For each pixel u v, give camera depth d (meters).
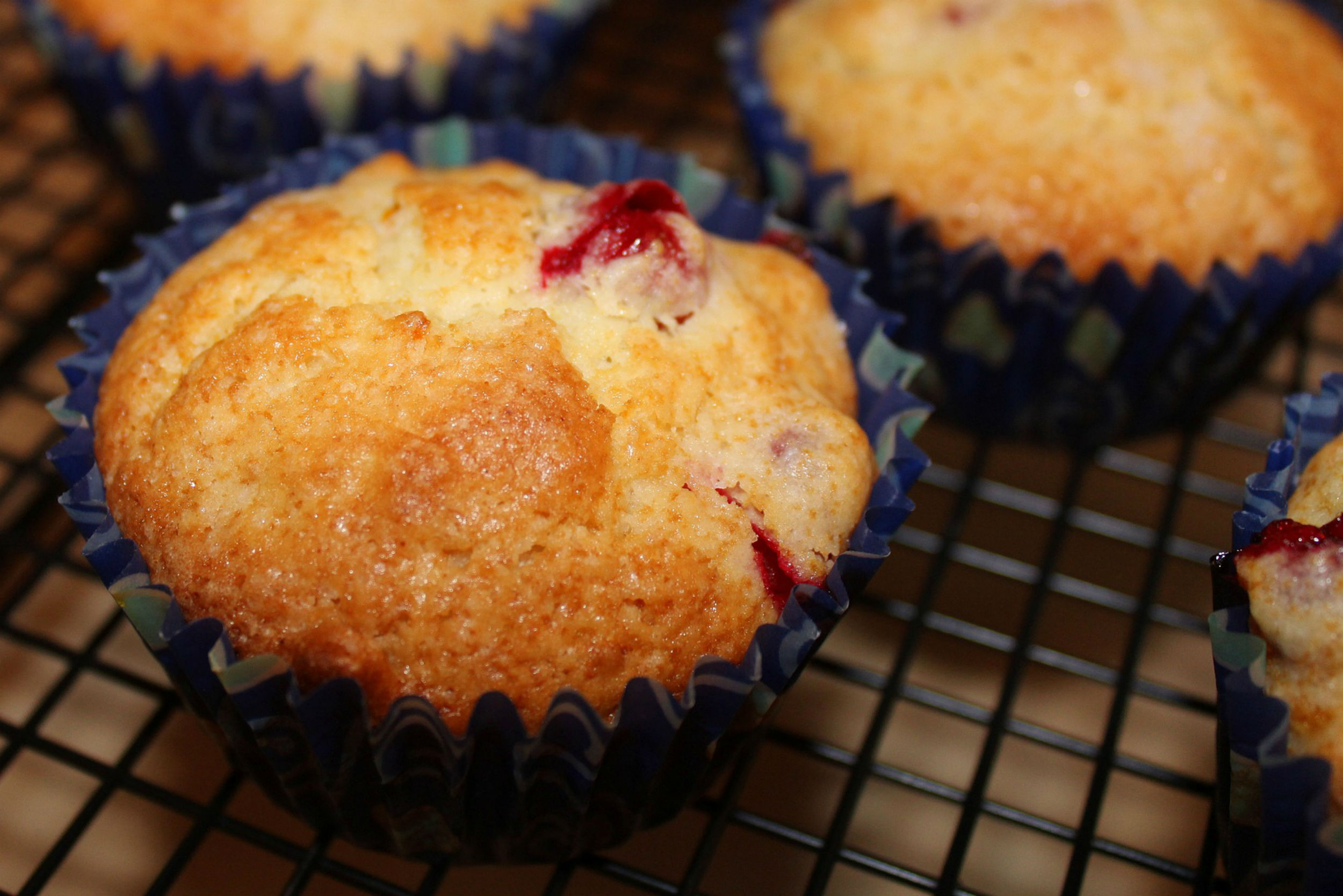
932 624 0.18
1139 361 0.20
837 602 0.16
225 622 0.15
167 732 0.18
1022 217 0.19
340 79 0.21
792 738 0.17
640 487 0.16
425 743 0.15
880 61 0.20
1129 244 0.19
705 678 0.15
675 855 0.17
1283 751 0.15
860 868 0.16
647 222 0.16
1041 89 0.19
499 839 0.16
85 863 0.17
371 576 0.15
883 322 0.18
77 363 0.17
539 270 0.16
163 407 0.16
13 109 0.23
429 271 0.16
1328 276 0.20
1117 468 0.20
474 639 0.15
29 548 0.18
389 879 0.17
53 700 0.17
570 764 0.15
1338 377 0.16
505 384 0.15
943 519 0.20
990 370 0.20
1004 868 0.17
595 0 0.23
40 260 0.21
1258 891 0.16
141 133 0.21
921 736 0.18
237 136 0.21
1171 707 0.19
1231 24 0.20
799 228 0.20
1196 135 0.19
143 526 0.15
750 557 0.16
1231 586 0.15
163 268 0.18
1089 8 0.20
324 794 0.16
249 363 0.16
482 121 0.22
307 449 0.15
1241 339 0.20
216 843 0.17
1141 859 0.16
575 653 0.15
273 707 0.15
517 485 0.15
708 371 0.16
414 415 0.15
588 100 0.24
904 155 0.19
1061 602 0.20
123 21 0.21
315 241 0.16
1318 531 0.15
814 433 0.16
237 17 0.21
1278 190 0.19
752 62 0.21
